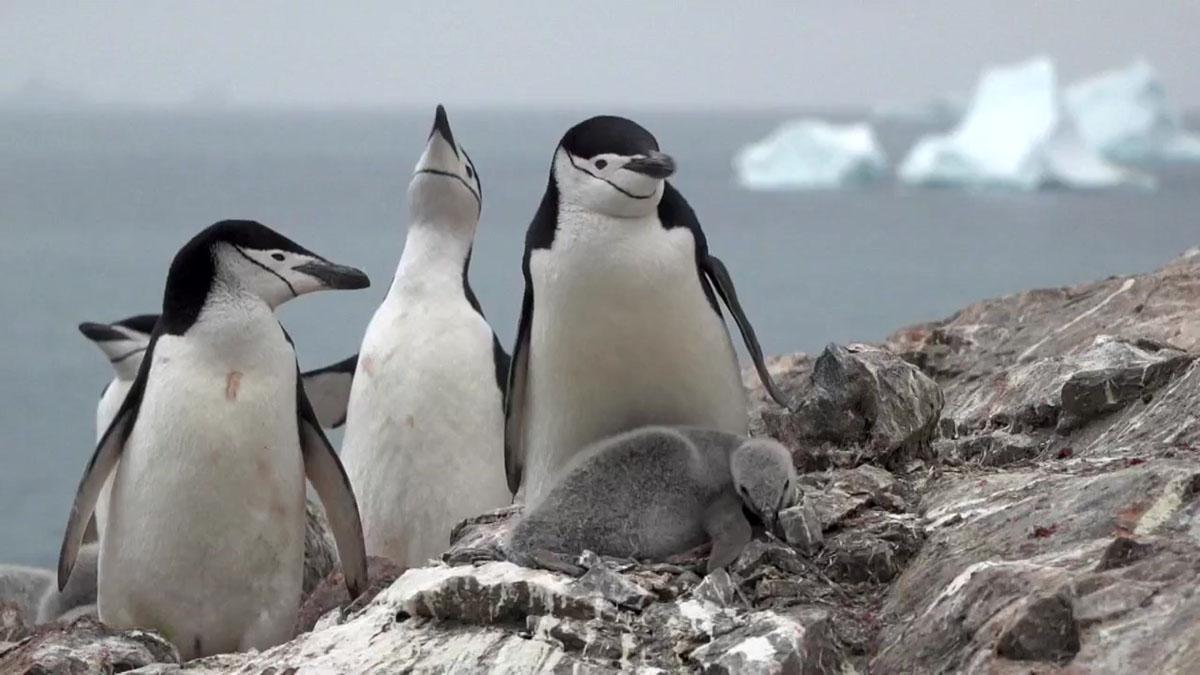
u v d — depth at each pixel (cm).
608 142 793
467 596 680
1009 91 11488
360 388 1062
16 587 1247
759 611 668
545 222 820
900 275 8600
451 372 1045
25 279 8294
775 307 6938
